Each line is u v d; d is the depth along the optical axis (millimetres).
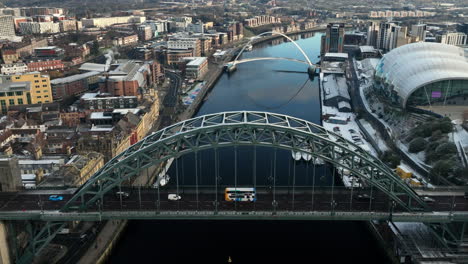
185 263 148625
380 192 160750
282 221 177375
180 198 154250
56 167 198750
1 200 151250
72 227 161500
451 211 142000
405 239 148875
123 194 155625
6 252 143000
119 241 163375
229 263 148000
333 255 154625
